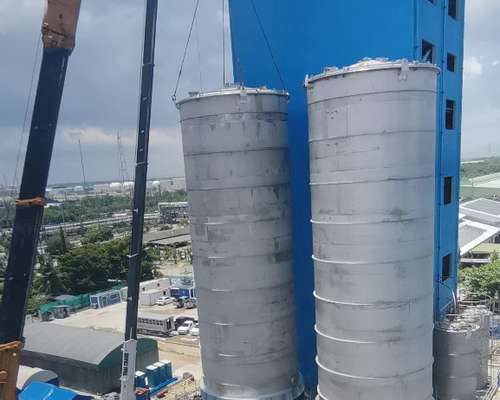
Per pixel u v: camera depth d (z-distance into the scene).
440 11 16.19
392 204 12.02
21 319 13.05
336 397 13.22
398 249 12.20
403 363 12.60
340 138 12.24
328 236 12.86
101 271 66.94
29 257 12.92
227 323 14.98
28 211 12.81
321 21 16.19
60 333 35.31
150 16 13.94
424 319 12.84
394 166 11.93
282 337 15.44
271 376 15.30
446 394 16.08
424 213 12.45
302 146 17.16
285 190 15.27
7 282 12.86
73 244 108.00
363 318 12.46
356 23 15.44
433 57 15.97
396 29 14.70
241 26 18.33
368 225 12.14
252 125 14.27
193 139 14.70
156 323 42.59
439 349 16.08
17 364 13.07
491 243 64.06
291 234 15.66
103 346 32.56
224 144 14.25
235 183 14.36
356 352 12.66
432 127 12.59
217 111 14.19
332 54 16.08
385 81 11.71
